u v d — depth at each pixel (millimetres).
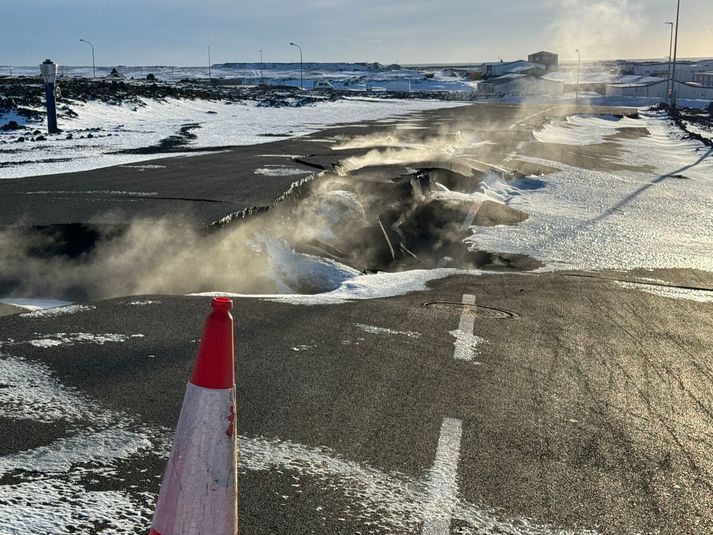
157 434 4688
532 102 111938
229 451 2832
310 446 4680
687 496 4387
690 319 9195
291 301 8719
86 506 3746
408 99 101875
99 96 49469
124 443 4527
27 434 4578
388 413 5340
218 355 2812
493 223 17484
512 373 6539
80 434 4617
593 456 4871
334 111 63812
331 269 11383
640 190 24906
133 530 3551
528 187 25484
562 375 6605
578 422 5469
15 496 3793
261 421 5020
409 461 4570
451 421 5266
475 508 4051
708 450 5105
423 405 5551
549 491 4324
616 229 17031
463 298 9617
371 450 4684
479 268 13641
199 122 43688
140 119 44375
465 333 7734
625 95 128375
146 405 5145
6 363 5828
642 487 4469
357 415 5254
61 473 4102
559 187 24984
